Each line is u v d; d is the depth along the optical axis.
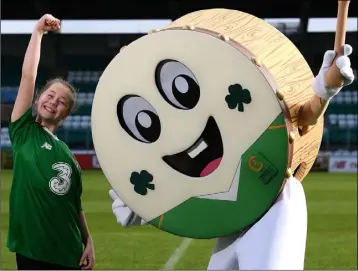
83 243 3.16
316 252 6.58
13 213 2.90
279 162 2.39
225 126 2.45
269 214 2.47
